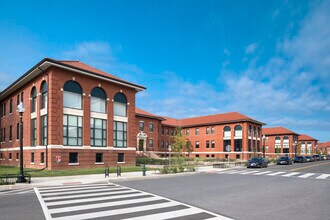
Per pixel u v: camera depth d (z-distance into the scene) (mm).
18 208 9711
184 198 11852
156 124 61625
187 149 69812
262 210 9445
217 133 67562
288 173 26500
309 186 16281
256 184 17281
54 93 27578
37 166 29016
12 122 36750
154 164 38656
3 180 17188
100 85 32125
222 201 11148
